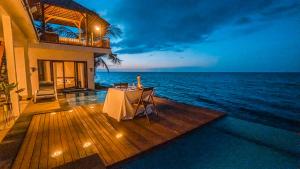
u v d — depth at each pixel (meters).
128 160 2.00
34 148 2.23
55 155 2.05
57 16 9.98
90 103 5.47
